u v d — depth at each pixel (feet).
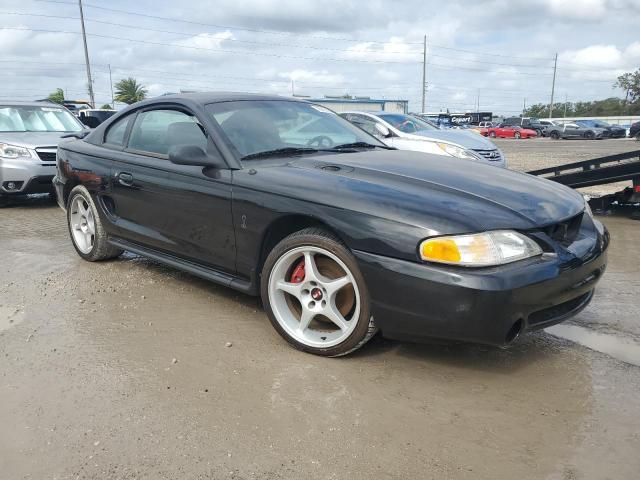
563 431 7.96
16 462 7.33
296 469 7.16
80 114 56.54
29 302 13.14
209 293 13.60
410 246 8.73
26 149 25.62
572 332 11.47
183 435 7.88
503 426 8.09
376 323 9.36
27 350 10.57
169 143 13.00
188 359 10.16
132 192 13.57
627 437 7.79
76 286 14.23
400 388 9.11
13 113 28.73
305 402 8.68
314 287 10.13
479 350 10.49
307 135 13.10
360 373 9.59
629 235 20.57
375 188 9.73
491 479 6.97
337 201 9.54
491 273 8.37
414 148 27.58
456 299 8.39
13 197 30.01
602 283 14.73
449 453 7.47
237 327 11.59
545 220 9.27
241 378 9.45
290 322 10.55
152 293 13.64
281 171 10.77
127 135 14.46
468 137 29.73
